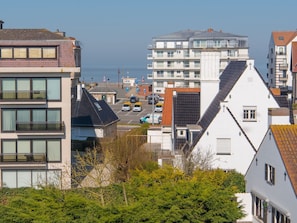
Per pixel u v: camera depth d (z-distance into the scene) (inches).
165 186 1756.9
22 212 1599.4
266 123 2628.0
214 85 2723.9
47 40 2642.7
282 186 1731.1
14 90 2615.7
